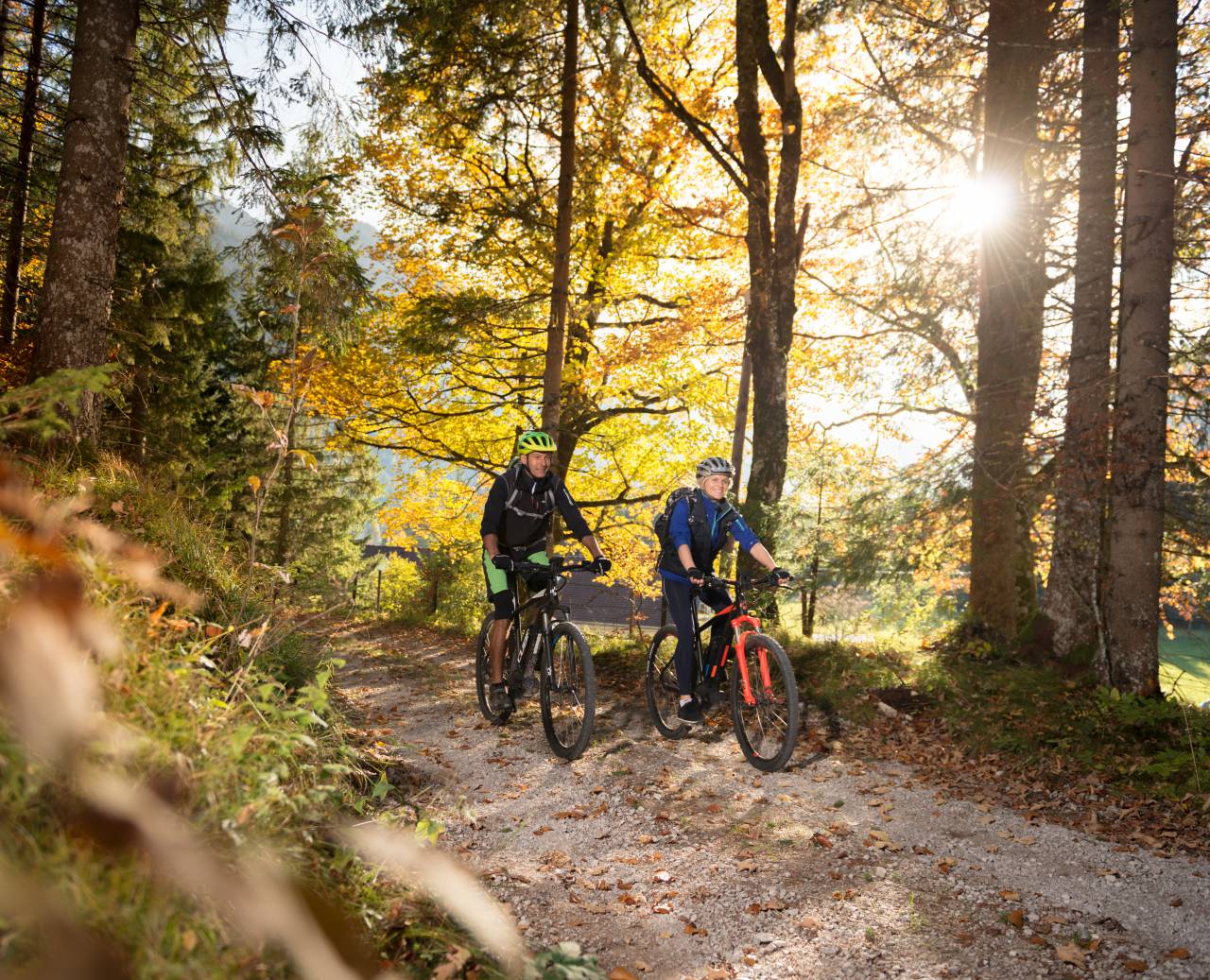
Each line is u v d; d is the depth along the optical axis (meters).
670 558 6.03
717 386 15.98
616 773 5.49
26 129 11.11
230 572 5.15
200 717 2.20
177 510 5.54
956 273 10.52
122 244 13.12
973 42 9.11
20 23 10.88
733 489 12.20
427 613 17.39
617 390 15.77
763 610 9.77
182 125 13.08
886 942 3.36
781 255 11.16
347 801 3.17
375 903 2.37
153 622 2.36
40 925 0.97
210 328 20.89
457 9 10.91
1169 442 9.64
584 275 15.49
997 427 8.84
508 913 3.42
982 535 8.92
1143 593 7.02
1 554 1.93
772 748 5.71
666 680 6.37
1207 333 7.77
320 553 21.58
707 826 4.62
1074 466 7.71
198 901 1.44
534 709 7.11
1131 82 7.27
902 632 10.06
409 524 21.14
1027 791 5.56
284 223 8.39
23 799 1.27
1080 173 8.07
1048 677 7.55
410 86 12.20
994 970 3.17
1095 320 7.85
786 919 3.54
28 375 7.28
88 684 0.97
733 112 14.04
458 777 5.16
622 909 3.58
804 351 15.19
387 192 14.91
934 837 4.62
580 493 18.80
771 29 13.23
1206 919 3.63
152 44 9.84
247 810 1.92
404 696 7.61
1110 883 4.02
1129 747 6.13
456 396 17.00
